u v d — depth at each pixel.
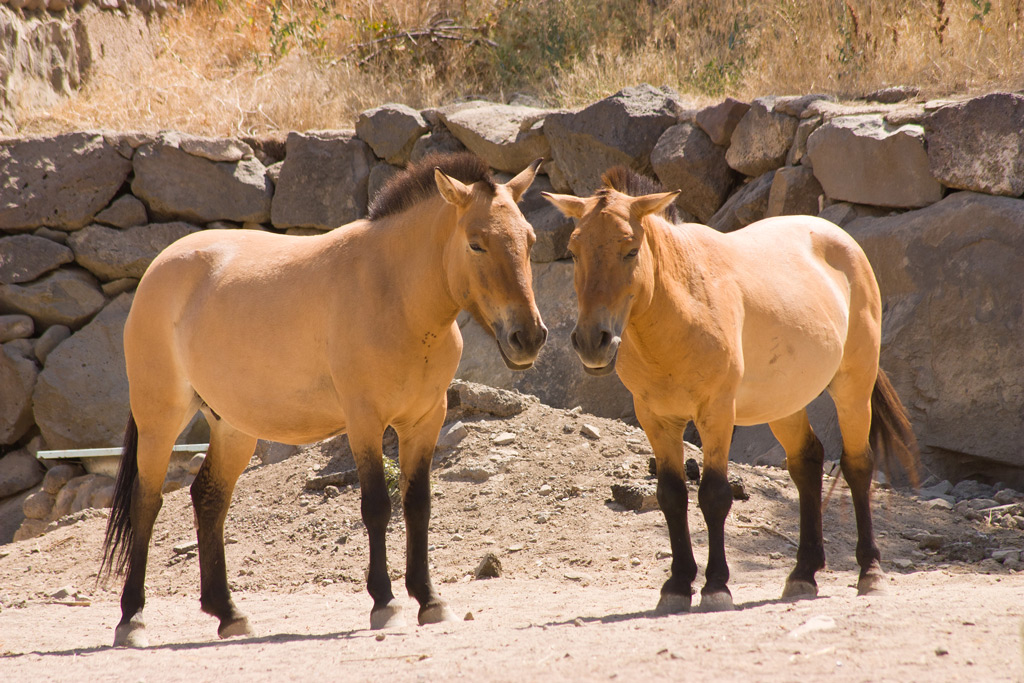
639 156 32.94
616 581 18.89
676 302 14.35
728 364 14.62
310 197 36.91
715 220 31.38
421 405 15.94
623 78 39.38
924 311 26.52
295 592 20.94
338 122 41.19
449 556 21.45
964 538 21.20
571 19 44.38
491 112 36.34
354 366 15.28
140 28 49.12
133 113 41.56
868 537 16.86
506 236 14.19
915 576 18.50
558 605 16.58
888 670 9.38
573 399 31.36
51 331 36.19
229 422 16.91
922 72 32.03
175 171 36.94
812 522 16.95
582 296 13.74
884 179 27.98
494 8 46.25
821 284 16.86
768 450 27.80
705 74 38.72
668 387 14.81
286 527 24.03
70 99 43.28
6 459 36.16
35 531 33.69
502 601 17.53
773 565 19.59
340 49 46.16
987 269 25.56
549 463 24.70
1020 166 25.75
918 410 26.53
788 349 15.86
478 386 27.44
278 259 16.73
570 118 33.53
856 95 31.61
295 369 16.02
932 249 26.47
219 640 15.81
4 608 21.62
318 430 16.67
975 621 11.39
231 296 16.50
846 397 17.58
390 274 15.58
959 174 26.66
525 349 13.81
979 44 31.33
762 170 31.16
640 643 11.13
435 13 47.34
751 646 10.51
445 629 14.24
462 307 15.55
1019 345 25.05
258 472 27.31
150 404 17.30
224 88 43.03
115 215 36.69
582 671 9.91
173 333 17.19
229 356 16.28
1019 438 25.02
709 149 31.91
